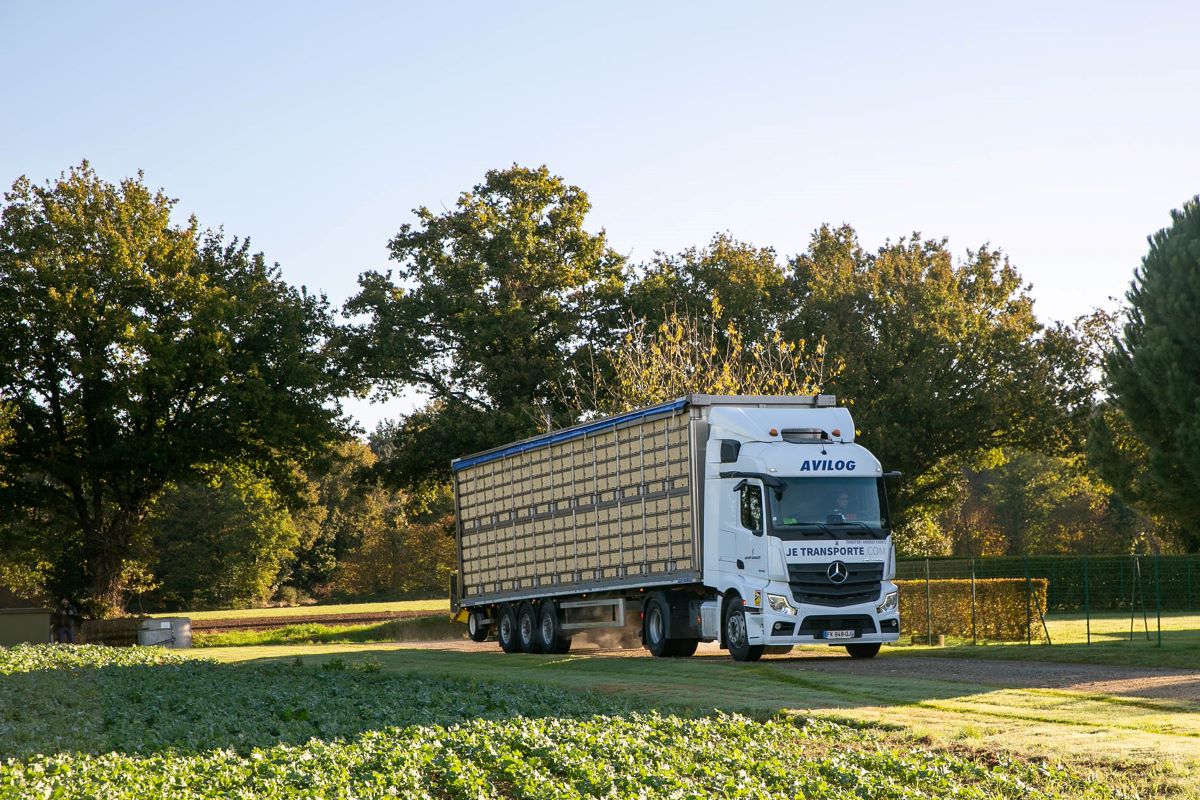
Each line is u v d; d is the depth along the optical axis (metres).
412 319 52.50
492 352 53.31
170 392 48.97
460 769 11.85
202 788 11.17
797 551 25.00
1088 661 23.47
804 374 48.62
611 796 10.99
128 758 12.64
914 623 32.94
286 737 14.72
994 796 11.28
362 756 12.84
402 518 104.06
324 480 111.25
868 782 11.87
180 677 23.41
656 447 27.75
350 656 31.80
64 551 54.31
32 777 11.28
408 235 54.72
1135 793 11.41
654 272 57.31
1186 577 48.69
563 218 55.12
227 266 53.41
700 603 27.23
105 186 51.34
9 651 30.56
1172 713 15.78
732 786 11.40
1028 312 65.50
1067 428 58.94
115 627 46.00
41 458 49.72
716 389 40.97
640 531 28.17
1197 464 28.34
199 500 90.56
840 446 25.94
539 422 49.38
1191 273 29.27
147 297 49.72
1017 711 16.36
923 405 55.69
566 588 30.86
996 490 88.88
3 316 48.81
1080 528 80.12
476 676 23.80
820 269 66.19
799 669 23.31
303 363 50.53
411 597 104.88
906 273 61.53
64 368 49.16
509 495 33.75
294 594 106.75
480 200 55.12
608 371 50.72
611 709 17.64
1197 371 29.22
